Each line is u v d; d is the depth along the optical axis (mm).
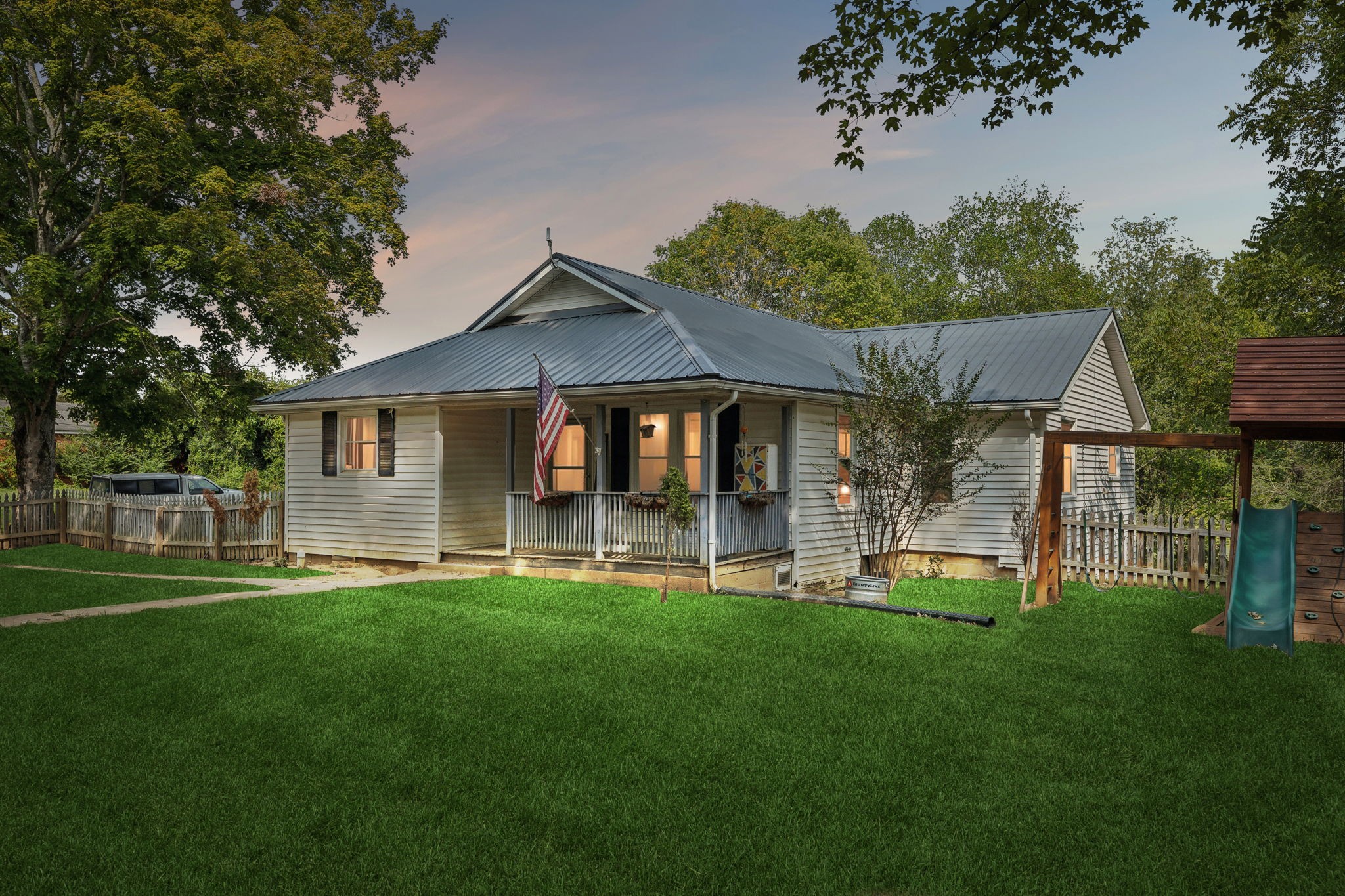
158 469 38938
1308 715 8016
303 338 25891
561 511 15977
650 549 15141
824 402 16562
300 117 26547
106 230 22406
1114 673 9500
